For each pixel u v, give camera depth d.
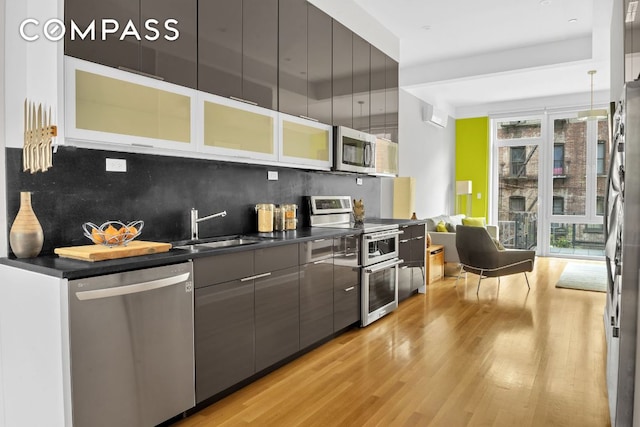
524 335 3.43
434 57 5.77
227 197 3.12
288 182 3.74
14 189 2.02
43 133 1.90
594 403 2.32
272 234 3.18
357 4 4.11
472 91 7.15
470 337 3.40
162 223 2.66
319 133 3.54
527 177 8.08
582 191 7.54
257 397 2.41
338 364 2.87
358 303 3.64
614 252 2.28
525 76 6.15
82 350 1.69
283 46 3.13
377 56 4.48
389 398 2.39
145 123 2.17
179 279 2.04
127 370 1.85
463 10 4.28
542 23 4.62
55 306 1.67
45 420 1.76
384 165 4.58
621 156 2.15
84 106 1.91
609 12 3.92
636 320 1.87
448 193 8.44
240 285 2.43
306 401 2.36
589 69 5.74
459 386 2.53
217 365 2.29
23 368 1.86
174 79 2.32
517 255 4.83
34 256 1.96
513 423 2.13
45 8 1.92
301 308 2.93
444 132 8.18
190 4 2.42
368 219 4.99
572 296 4.73
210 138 2.54
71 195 2.21
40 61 1.95
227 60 2.66
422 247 4.93
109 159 2.37
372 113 4.36
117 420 1.82
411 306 4.38
